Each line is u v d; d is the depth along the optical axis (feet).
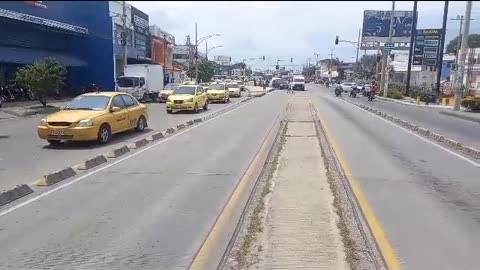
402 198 24.72
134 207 22.77
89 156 38.22
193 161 35.50
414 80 252.62
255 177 29.71
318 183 27.71
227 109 96.07
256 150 40.86
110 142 46.42
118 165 33.81
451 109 110.83
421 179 29.66
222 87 125.08
